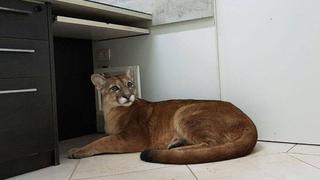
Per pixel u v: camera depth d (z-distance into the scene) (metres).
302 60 1.73
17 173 1.46
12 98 1.41
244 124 1.63
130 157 1.69
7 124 1.39
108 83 1.92
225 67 1.98
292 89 1.78
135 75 2.22
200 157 1.47
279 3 1.77
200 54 2.07
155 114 1.86
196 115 1.68
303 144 1.77
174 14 2.12
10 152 1.40
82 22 1.79
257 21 1.85
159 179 1.29
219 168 1.39
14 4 1.40
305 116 1.75
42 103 1.53
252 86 1.90
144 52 2.31
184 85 2.16
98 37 2.37
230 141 1.58
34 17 1.49
